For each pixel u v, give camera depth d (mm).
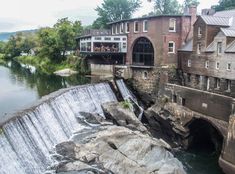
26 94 49156
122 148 32781
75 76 69625
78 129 39656
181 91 44000
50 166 29812
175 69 53438
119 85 54188
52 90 52469
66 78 66688
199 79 48156
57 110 38312
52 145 33344
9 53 154250
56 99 39188
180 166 33375
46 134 33625
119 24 62281
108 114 43250
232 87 40531
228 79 41312
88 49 63656
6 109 39750
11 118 29781
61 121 37812
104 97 50094
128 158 31688
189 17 53219
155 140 38000
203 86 47094
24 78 67500
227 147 34281
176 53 53500
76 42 88812
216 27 45188
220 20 45750
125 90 55031
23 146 29078
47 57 97750
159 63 53656
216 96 37781
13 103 43062
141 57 57281
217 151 40562
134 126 41844
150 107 50969
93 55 65938
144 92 54969
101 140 33344
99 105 47969
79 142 34594
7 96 47625
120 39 59469
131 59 58656
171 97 46219
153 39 54281
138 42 57469
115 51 59625
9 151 27156
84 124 40906
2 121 28812
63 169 29109
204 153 40531
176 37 53312
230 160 33781
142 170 30422
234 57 39844
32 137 30906
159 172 31344
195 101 41406
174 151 41219
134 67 55125
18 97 46938
